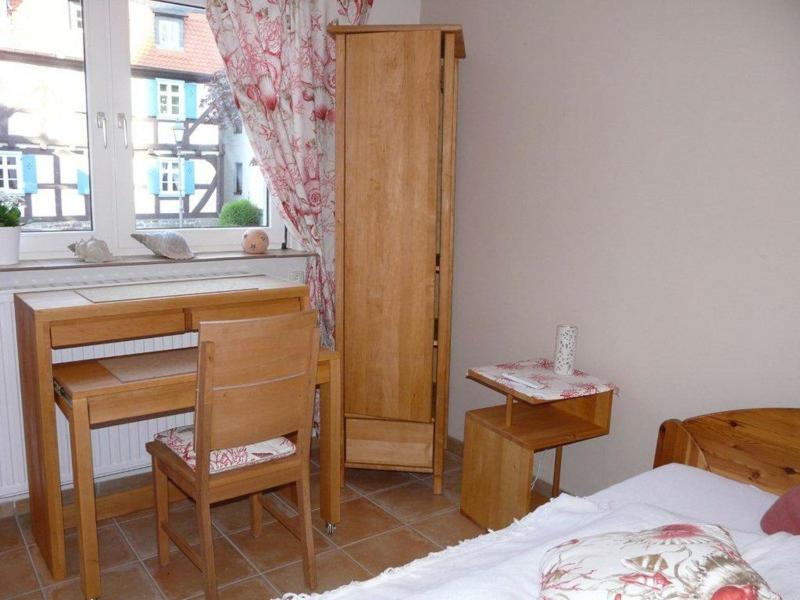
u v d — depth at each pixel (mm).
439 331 2652
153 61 2611
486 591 1165
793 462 1692
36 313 1917
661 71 2193
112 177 2566
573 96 2494
